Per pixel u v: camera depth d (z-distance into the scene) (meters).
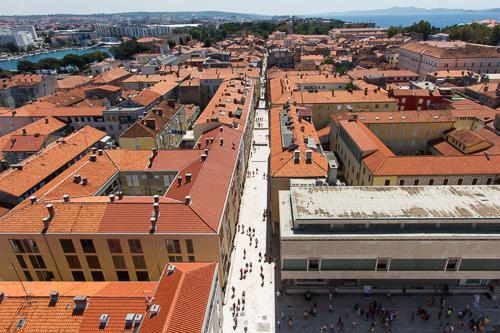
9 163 101.62
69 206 56.97
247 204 84.75
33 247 55.25
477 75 165.25
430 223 51.62
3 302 40.09
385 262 53.25
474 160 73.38
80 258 55.97
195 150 79.06
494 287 54.66
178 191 62.16
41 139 104.81
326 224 52.53
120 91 172.75
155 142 97.56
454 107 116.81
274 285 59.88
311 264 54.00
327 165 69.44
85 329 37.53
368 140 82.06
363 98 123.12
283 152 73.94
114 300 39.44
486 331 49.94
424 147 98.44
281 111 103.06
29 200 61.28
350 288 56.50
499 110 110.81
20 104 187.00
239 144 86.12
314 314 53.69
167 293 39.62
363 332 50.91
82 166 72.12
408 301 55.38
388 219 51.41
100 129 125.19
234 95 124.62
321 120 124.00
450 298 55.47
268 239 71.56
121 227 53.91
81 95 164.38
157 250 54.47
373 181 72.12
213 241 53.25
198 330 35.91
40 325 38.12
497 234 50.38
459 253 51.50
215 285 44.22
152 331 34.97
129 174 75.56
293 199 57.25
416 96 122.94
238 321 53.38
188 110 145.75
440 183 72.31
